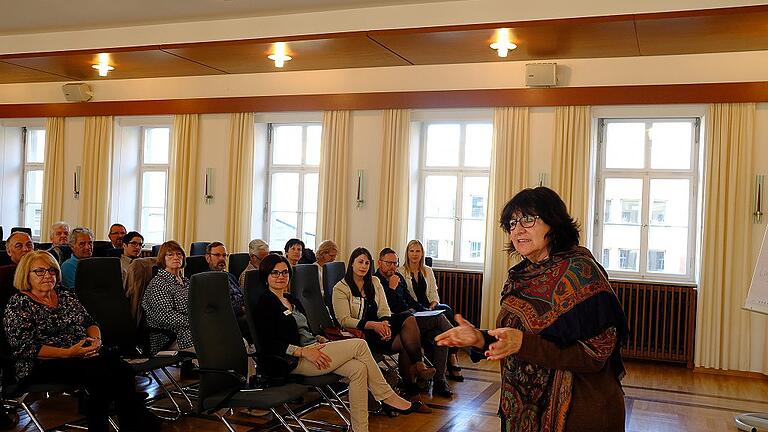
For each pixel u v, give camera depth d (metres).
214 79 9.03
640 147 7.75
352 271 5.67
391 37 6.72
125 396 4.18
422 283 6.61
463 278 8.06
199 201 9.12
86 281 4.88
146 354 5.06
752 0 5.54
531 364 2.07
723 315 6.99
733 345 6.95
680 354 7.21
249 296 4.56
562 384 2.01
